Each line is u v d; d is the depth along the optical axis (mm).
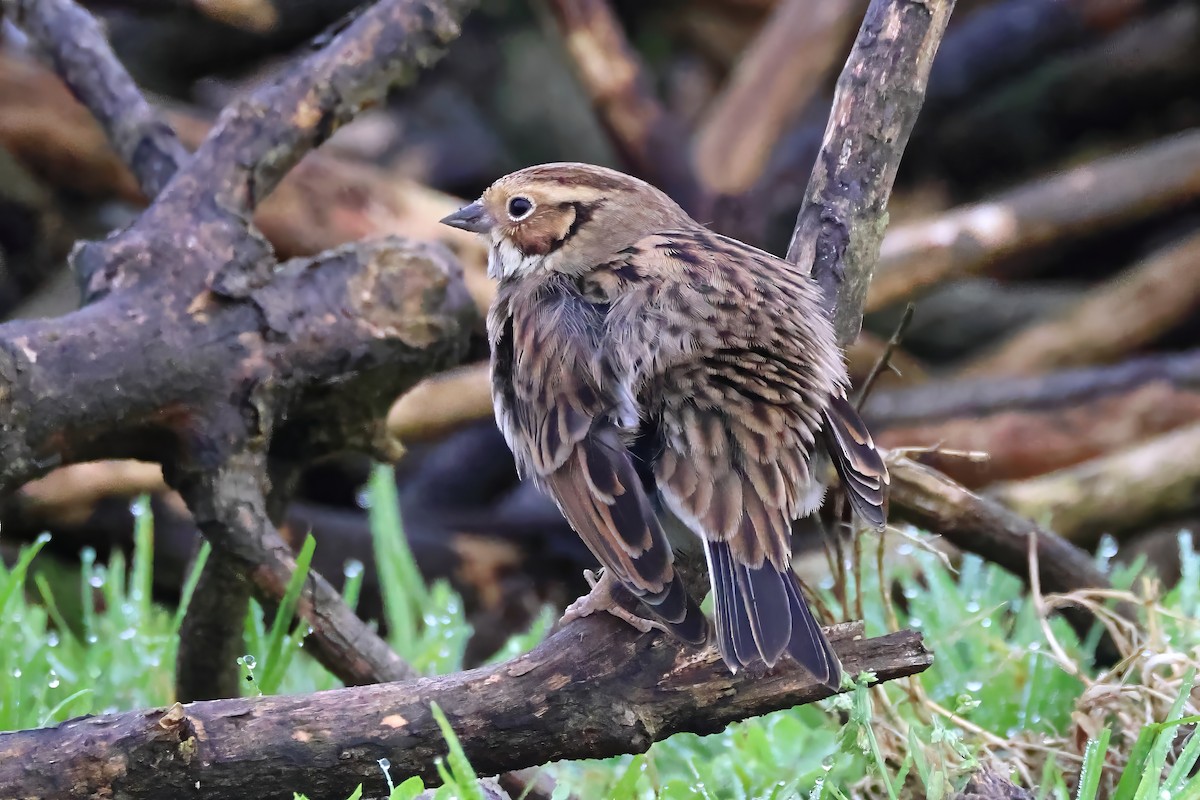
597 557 7457
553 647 7207
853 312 8602
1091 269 21797
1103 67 21219
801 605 7215
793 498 7582
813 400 7848
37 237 17469
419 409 16750
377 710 6996
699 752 9695
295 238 16141
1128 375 17219
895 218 21656
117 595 11164
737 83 19078
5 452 8484
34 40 10977
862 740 7492
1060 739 8906
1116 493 15617
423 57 10188
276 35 19312
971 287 21000
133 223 9531
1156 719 8531
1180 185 19234
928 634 10094
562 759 7207
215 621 9508
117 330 8852
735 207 18578
